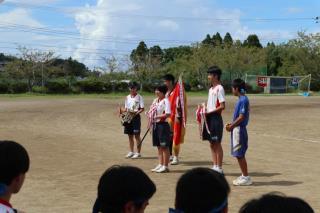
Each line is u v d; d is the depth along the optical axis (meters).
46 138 17.06
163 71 78.12
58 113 28.77
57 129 20.25
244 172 9.34
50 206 7.66
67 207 7.60
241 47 85.19
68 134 18.41
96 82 68.19
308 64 80.56
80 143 15.79
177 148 11.82
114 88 70.06
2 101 42.09
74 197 8.29
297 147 15.12
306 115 28.36
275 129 20.78
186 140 16.91
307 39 81.06
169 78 11.84
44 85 66.56
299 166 11.58
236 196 8.36
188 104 39.28
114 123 23.02
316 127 21.52
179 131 11.79
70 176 10.19
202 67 78.12
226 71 80.12
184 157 13.08
